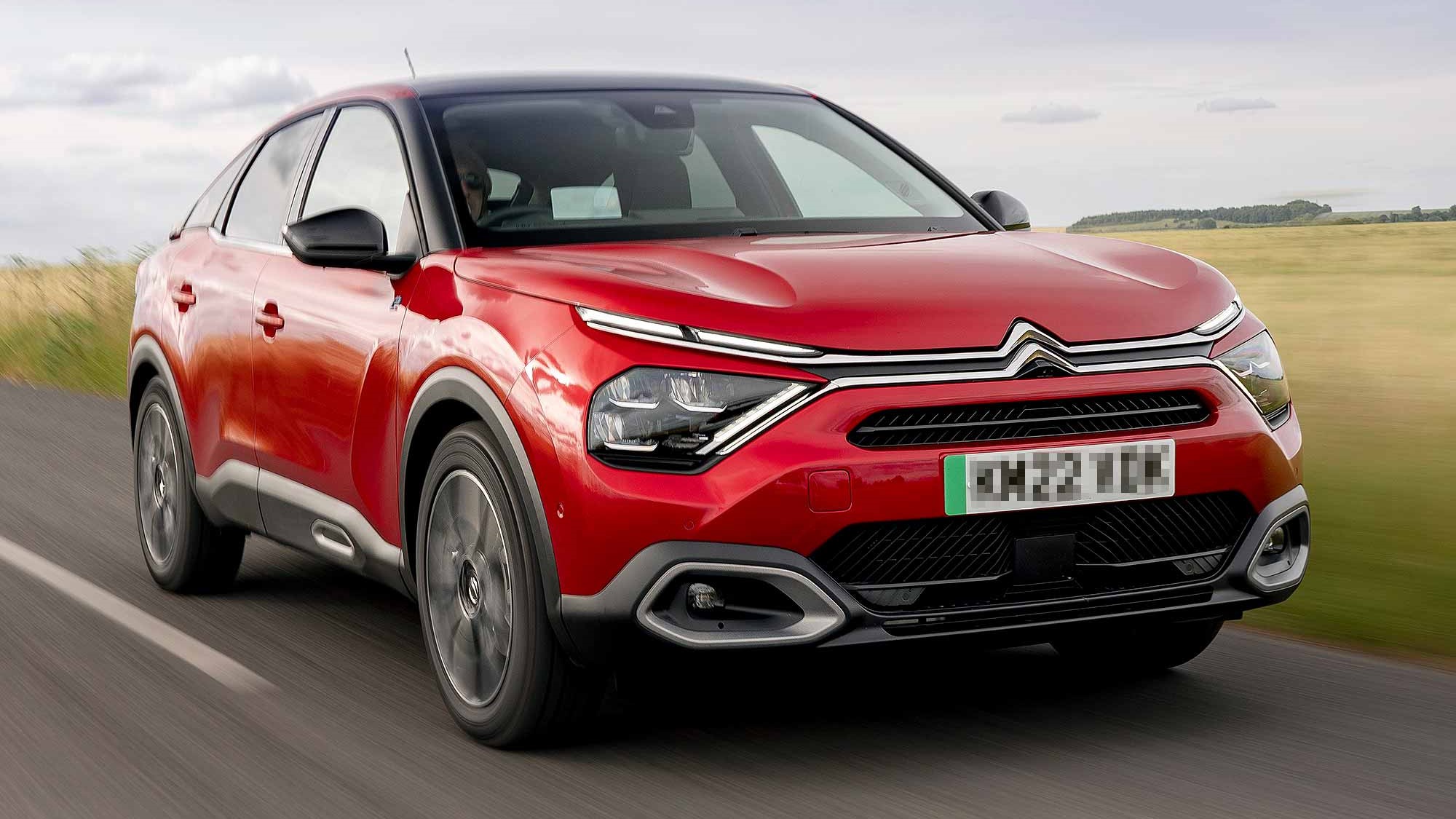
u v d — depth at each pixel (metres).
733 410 3.23
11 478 8.04
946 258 3.74
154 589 5.55
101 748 3.71
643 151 4.53
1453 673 4.16
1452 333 13.07
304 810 3.26
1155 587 3.45
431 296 3.91
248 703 4.08
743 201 4.52
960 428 3.30
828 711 3.91
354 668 4.45
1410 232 20.97
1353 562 5.38
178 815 3.25
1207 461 3.46
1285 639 4.58
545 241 4.07
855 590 3.25
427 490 3.84
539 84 4.82
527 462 3.42
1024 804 3.20
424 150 4.34
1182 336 3.53
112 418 10.72
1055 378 3.37
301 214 4.83
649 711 3.92
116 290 16.11
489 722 3.63
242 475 4.93
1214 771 3.39
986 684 4.14
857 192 4.71
